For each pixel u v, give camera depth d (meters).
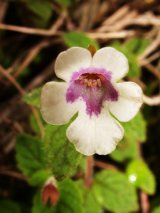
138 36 0.11
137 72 0.09
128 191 0.08
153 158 0.10
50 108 0.06
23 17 0.11
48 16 0.11
